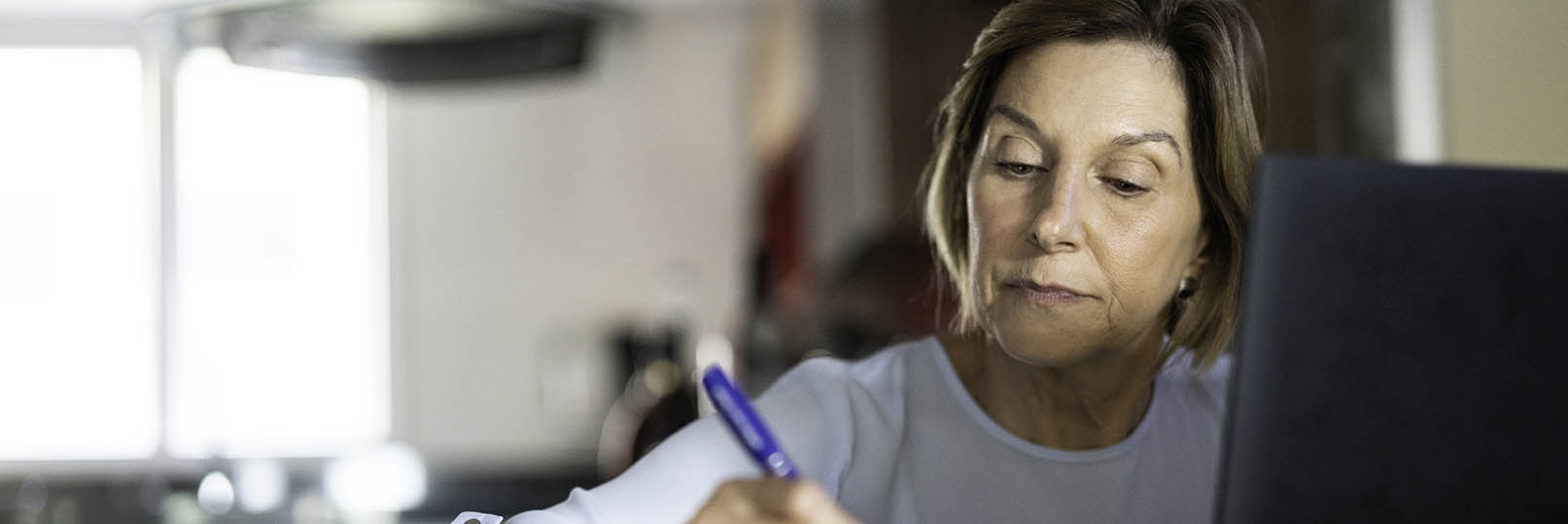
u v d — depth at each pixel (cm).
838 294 356
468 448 535
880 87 311
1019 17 83
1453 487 56
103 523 452
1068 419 89
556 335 538
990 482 90
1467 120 141
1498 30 140
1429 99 143
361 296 536
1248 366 55
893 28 298
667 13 529
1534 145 138
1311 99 180
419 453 534
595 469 475
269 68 228
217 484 395
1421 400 56
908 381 93
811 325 383
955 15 292
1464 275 56
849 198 521
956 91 89
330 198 533
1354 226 55
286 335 530
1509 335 56
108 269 524
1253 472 55
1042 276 79
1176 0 81
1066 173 79
